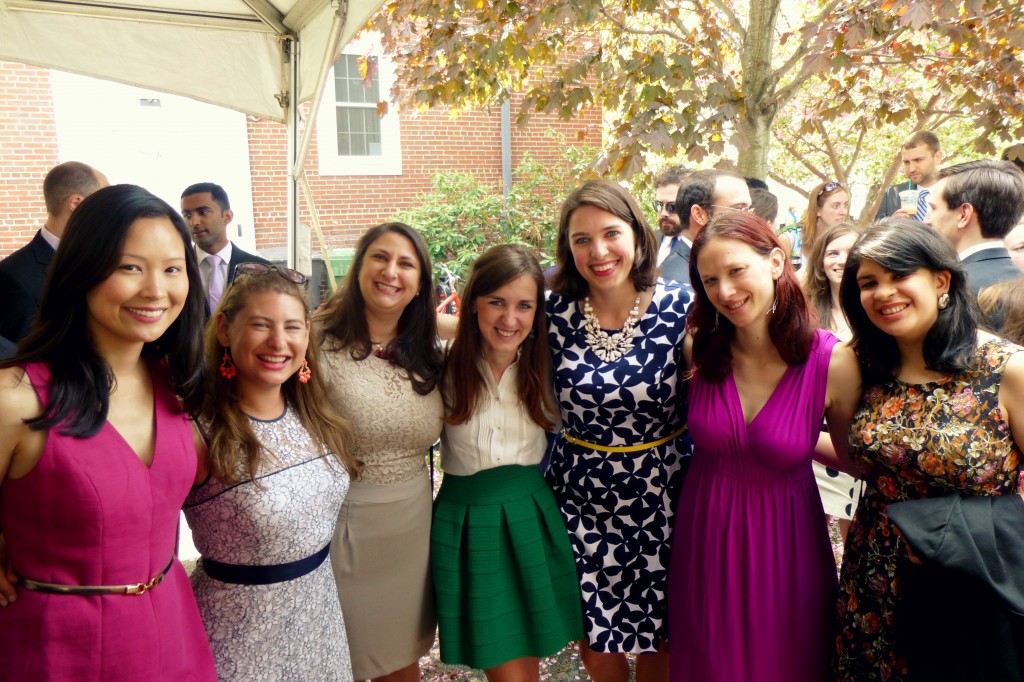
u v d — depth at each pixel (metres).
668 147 4.00
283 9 4.56
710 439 2.16
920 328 1.78
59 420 1.42
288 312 1.85
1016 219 2.68
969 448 1.73
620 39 5.91
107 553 1.48
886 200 6.09
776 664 2.11
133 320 1.48
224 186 8.83
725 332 2.16
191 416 1.72
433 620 2.49
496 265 2.24
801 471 2.14
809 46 4.90
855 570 1.97
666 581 2.44
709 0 5.48
